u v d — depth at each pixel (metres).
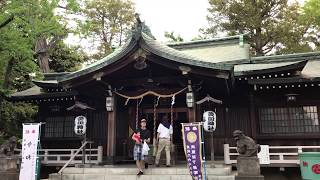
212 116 11.59
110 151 12.85
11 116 19.50
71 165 14.91
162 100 15.76
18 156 12.49
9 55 14.76
